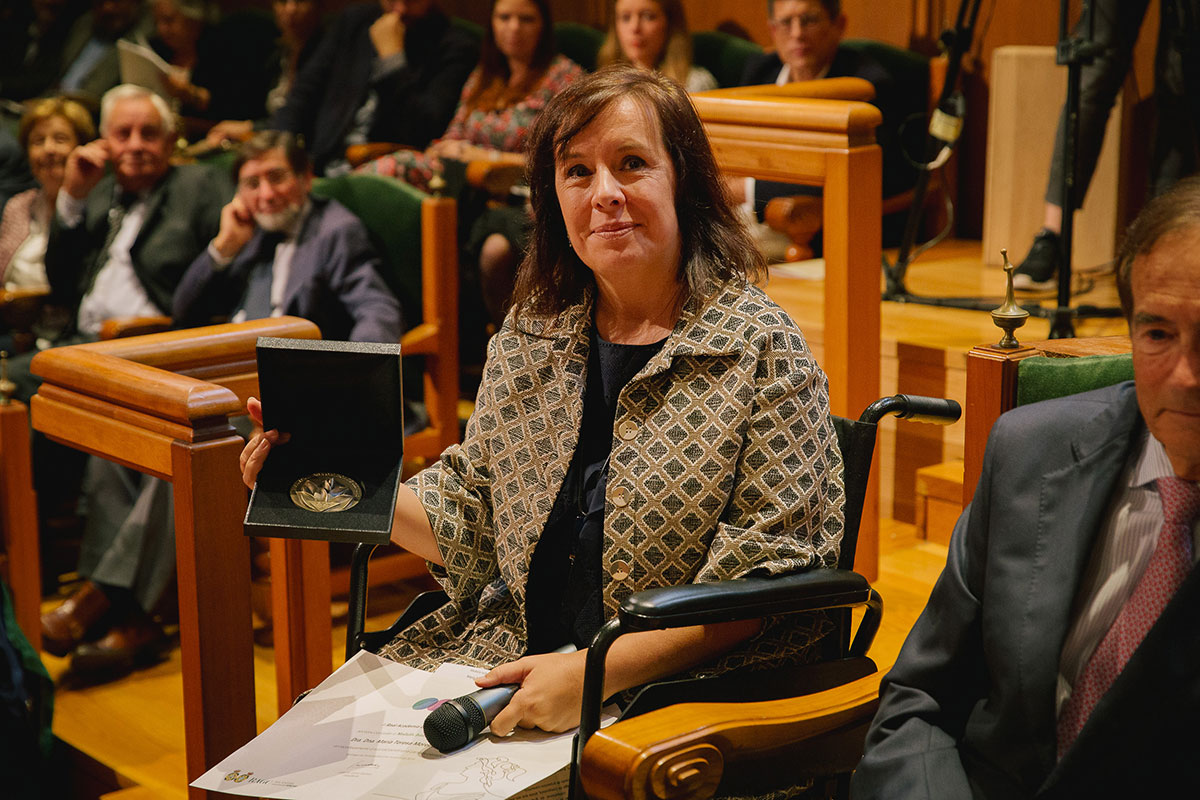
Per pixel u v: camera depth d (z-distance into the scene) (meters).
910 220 3.26
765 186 3.12
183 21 5.48
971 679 1.26
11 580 2.54
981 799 1.17
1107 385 1.50
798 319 2.99
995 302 3.16
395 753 1.39
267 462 1.51
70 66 5.51
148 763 2.30
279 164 3.03
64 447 3.19
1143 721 1.07
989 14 3.59
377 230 3.13
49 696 2.16
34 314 3.51
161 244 3.36
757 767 1.32
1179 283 1.05
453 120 4.46
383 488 1.48
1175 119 3.07
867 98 2.98
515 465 1.62
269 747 1.42
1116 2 3.09
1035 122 3.62
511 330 1.68
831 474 1.53
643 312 1.61
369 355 1.46
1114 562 1.15
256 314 3.10
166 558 2.67
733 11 4.86
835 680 1.48
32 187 4.20
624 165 1.54
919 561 2.62
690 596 1.31
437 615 1.70
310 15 5.10
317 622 2.08
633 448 1.52
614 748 1.23
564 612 1.58
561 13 5.58
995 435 1.23
